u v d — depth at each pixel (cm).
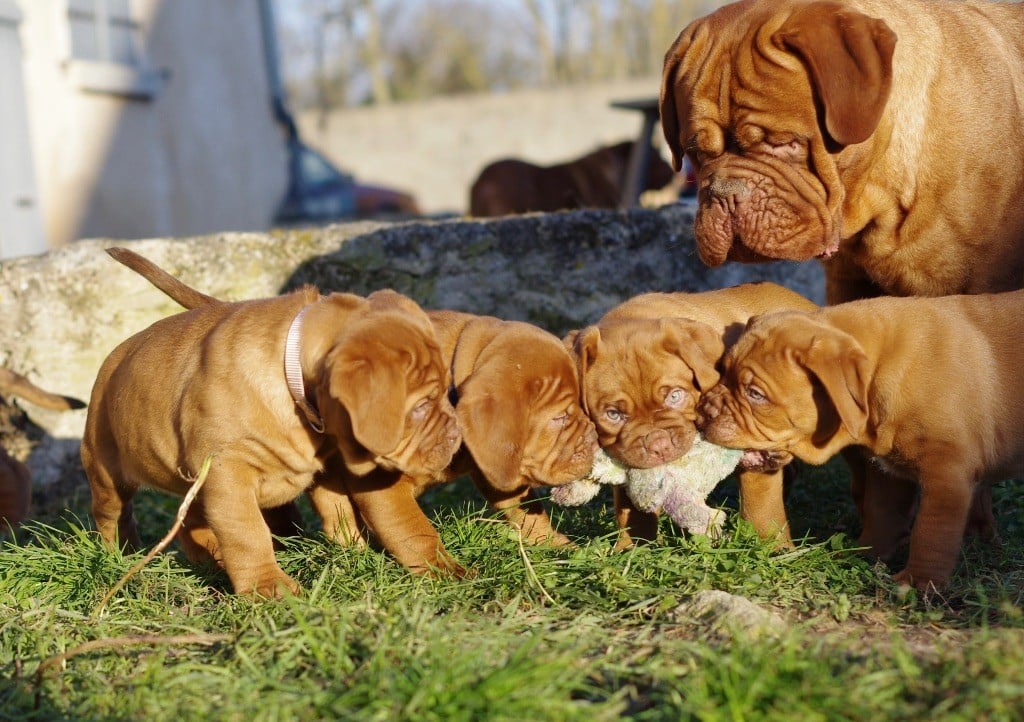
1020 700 264
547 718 269
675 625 335
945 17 448
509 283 649
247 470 383
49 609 380
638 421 393
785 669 278
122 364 430
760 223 407
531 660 291
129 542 468
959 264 438
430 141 2786
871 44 393
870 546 406
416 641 316
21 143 1034
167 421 400
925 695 271
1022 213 434
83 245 611
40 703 308
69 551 427
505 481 373
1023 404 388
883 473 416
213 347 389
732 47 414
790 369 384
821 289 711
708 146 425
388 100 3972
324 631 326
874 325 394
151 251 614
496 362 388
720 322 447
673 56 441
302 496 552
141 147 1230
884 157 425
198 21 1359
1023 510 456
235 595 383
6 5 1019
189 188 1326
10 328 600
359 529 438
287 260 627
